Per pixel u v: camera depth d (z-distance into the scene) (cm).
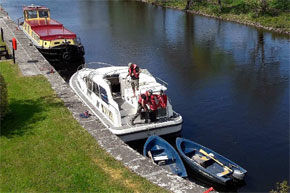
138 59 3300
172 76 2802
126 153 1271
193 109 2158
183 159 1509
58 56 3102
